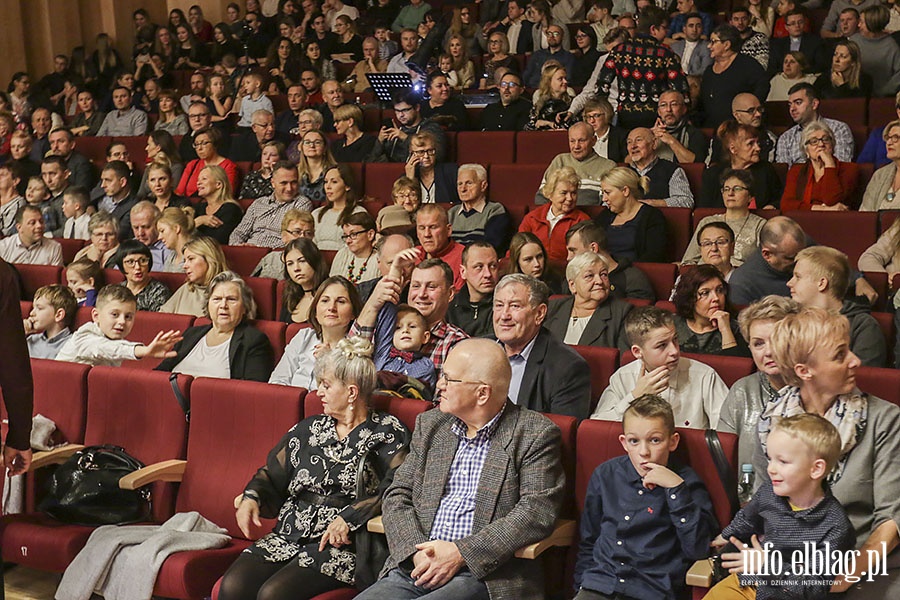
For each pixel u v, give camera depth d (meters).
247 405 3.10
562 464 2.69
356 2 10.40
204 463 3.16
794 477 2.19
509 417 2.64
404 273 3.59
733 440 2.52
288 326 3.88
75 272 4.78
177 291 4.66
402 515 2.63
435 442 2.70
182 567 2.77
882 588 2.25
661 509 2.45
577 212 4.99
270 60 9.22
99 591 2.87
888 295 4.01
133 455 3.28
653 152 5.37
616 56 6.07
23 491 3.29
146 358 4.10
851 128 5.66
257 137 7.20
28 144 7.61
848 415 2.36
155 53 10.55
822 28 7.52
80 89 9.70
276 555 2.77
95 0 10.94
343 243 5.51
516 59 8.11
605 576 2.47
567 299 3.79
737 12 7.41
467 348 2.64
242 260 5.23
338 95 7.44
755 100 5.68
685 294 3.46
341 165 5.66
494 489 2.57
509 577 2.52
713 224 4.18
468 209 5.30
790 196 5.14
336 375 2.83
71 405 3.39
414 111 6.60
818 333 2.34
